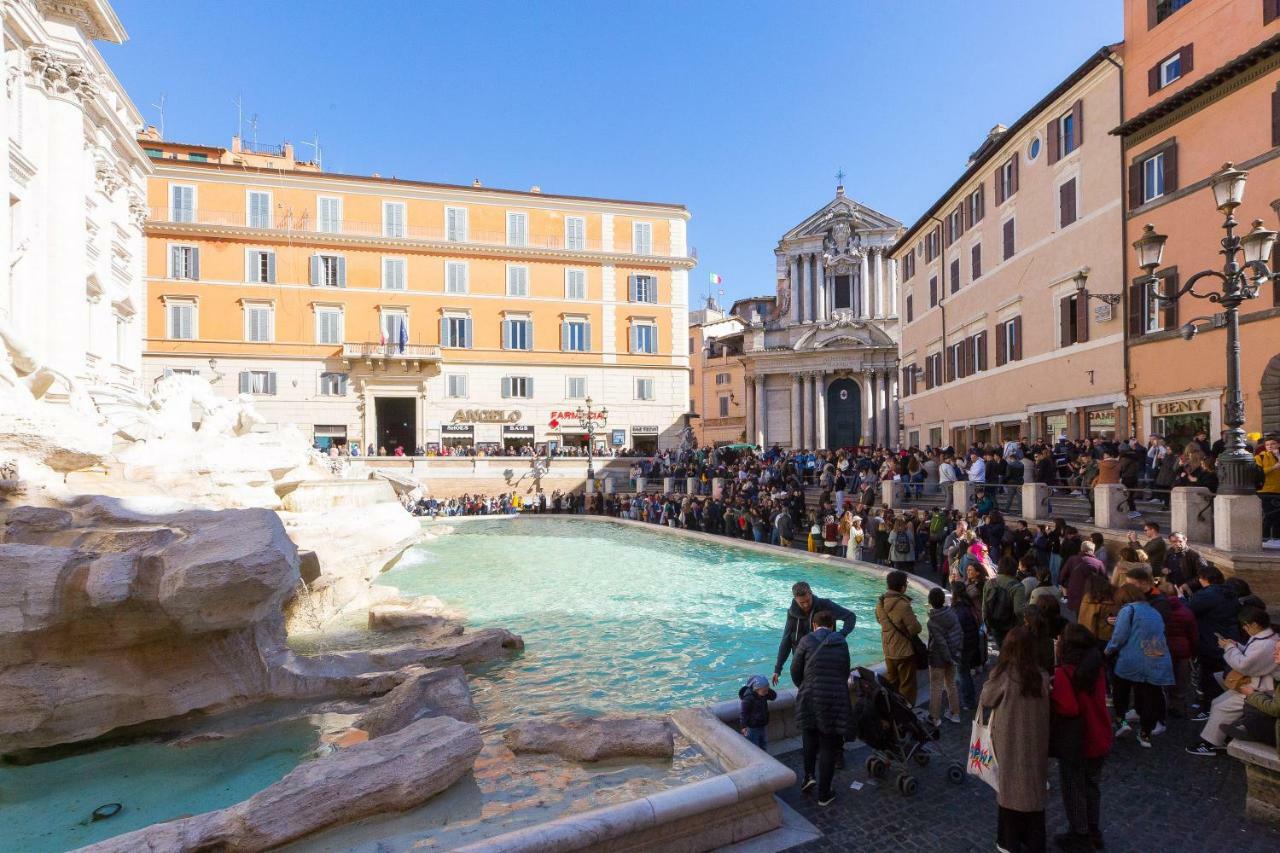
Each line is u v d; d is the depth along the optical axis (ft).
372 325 158.71
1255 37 65.26
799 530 84.28
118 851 17.84
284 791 19.95
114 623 26.91
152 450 46.37
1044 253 91.97
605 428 172.65
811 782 22.36
